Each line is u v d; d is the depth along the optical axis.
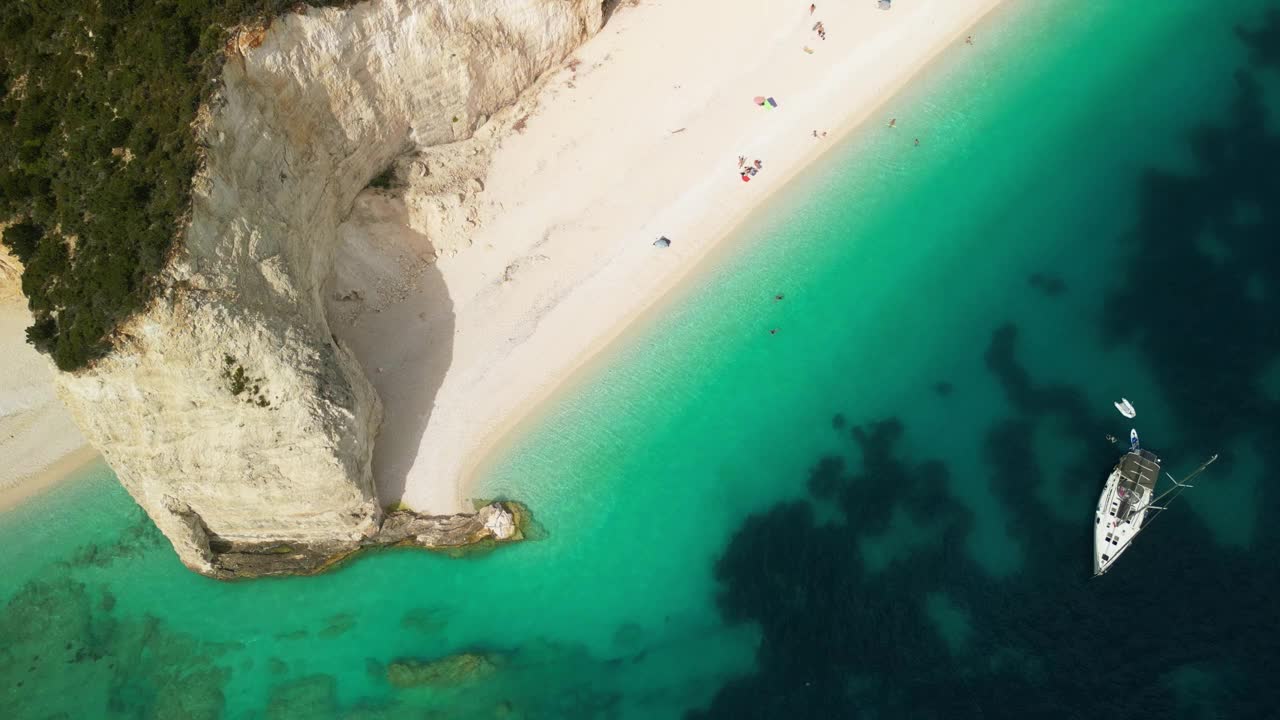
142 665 37.38
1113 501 36.78
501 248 42.91
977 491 38.53
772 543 38.25
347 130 38.84
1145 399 39.69
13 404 41.72
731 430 40.88
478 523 39.06
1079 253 43.28
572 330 42.34
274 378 34.41
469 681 36.31
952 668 34.97
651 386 41.72
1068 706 33.91
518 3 41.72
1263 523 36.62
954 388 40.97
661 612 37.62
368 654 37.25
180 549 38.34
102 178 33.22
